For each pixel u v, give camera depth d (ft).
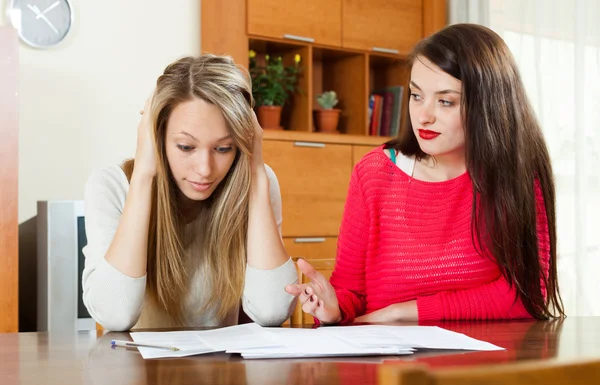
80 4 11.50
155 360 3.36
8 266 9.36
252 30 12.08
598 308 11.98
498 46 4.97
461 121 4.94
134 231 4.58
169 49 12.17
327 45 12.78
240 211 4.91
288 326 4.79
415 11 13.80
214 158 4.54
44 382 2.92
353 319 5.01
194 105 4.40
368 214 5.53
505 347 3.67
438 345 3.62
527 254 5.07
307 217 12.32
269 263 4.90
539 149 5.19
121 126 11.78
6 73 9.38
